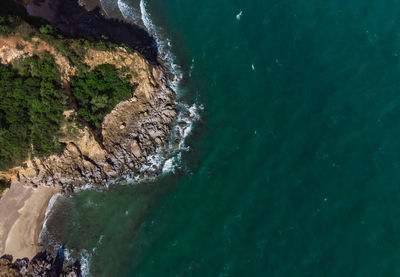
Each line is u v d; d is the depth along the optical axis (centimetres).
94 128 6184
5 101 5362
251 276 5312
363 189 5772
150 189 6259
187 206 6066
